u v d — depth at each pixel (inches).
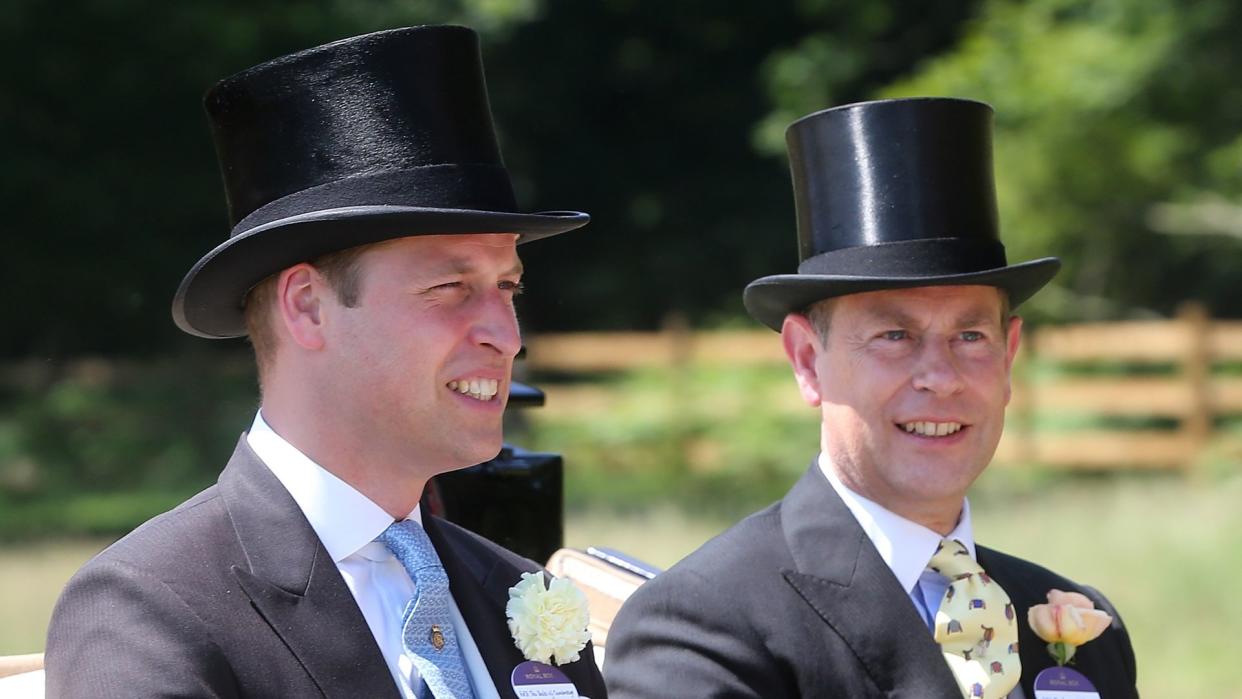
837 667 479.8
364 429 392.5
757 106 3671.3
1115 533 1541.6
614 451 2397.9
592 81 3678.6
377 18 2751.0
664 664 483.2
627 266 3622.0
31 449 2549.2
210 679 361.4
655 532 1718.8
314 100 392.8
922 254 500.1
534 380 2664.9
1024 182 2389.3
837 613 485.7
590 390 2659.9
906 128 506.3
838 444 506.0
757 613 485.1
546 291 3636.8
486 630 418.3
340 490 394.6
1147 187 2388.0
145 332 2992.1
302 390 396.2
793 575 491.2
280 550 383.9
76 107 2753.4
